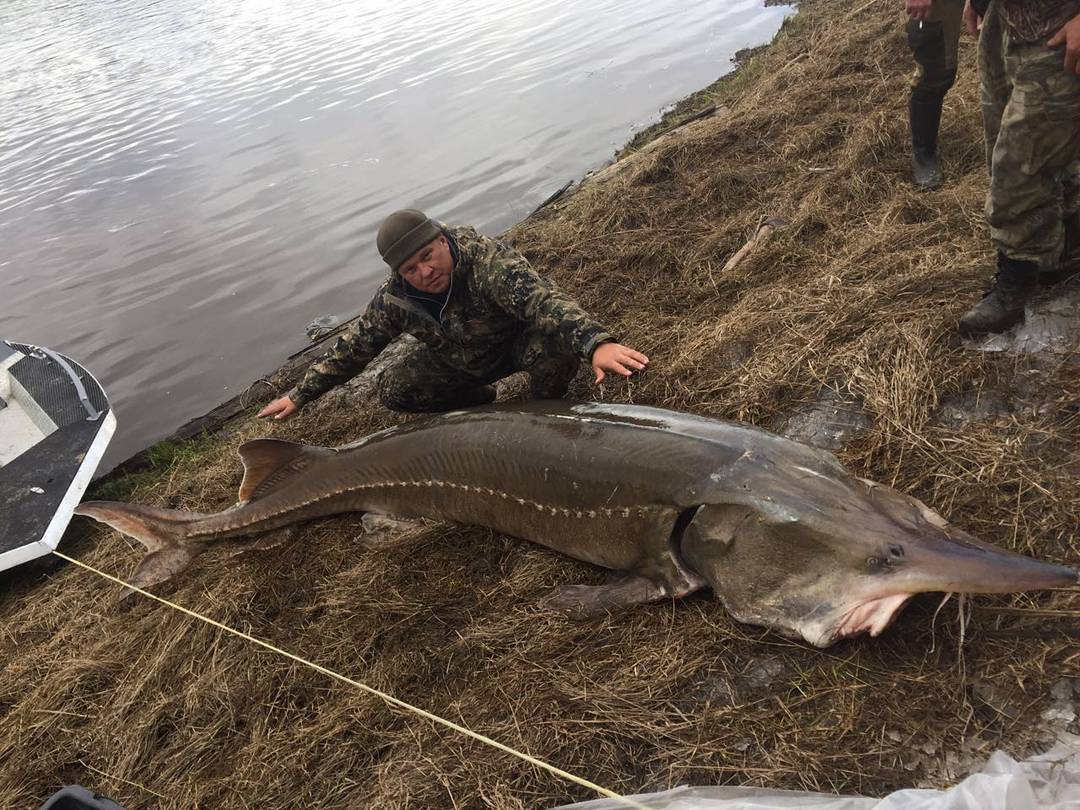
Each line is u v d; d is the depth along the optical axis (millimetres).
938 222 4707
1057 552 2793
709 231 6262
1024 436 3209
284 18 24453
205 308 9305
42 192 13953
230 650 3816
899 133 6000
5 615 5020
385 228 3967
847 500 2822
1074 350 3451
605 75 13328
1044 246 3430
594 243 6707
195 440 6758
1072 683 2459
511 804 2707
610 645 3139
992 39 3625
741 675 2852
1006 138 3314
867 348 3896
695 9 16031
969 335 3729
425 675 3332
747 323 4574
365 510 4441
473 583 3732
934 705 2539
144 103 18031
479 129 12320
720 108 9594
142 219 12039
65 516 5289
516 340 4516
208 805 3162
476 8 20750
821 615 2732
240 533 4609
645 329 5223
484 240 4262
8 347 7070
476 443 3904
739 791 2480
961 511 3057
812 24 11312
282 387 7027
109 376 8359
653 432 3365
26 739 3766
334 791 3012
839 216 5488
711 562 3031
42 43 26828
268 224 10977
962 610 2621
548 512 3627
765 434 3205
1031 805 2164
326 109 15023
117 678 3939
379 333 4449
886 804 2266
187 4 30172
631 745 2775
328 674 3375
